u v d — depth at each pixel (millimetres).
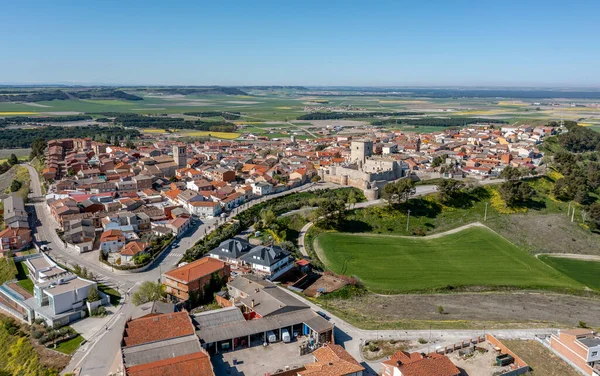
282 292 151000
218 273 166250
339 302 169875
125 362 109250
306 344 125375
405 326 141500
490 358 121625
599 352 117438
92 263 192625
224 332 124000
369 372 114750
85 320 146625
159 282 170000
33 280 170500
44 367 121125
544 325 148125
